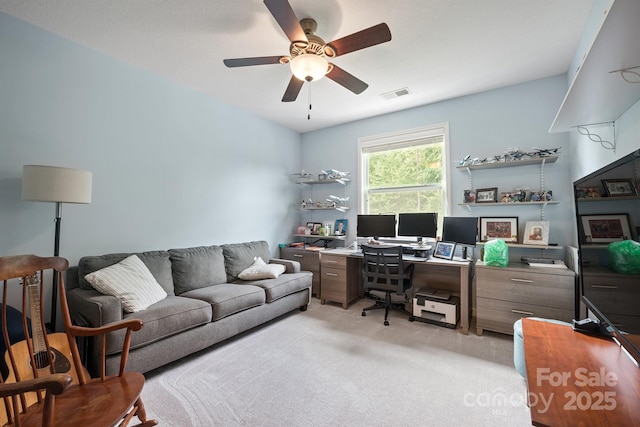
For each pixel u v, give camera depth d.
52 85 2.27
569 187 2.88
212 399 1.81
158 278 2.62
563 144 2.92
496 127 3.24
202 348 2.32
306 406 1.75
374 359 2.31
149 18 2.09
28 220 2.16
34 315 1.56
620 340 1.14
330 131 4.59
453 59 2.63
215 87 3.24
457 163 3.42
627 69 1.26
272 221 4.34
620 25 0.96
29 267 1.31
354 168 4.33
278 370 2.15
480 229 3.24
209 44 2.41
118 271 2.24
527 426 1.57
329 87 3.18
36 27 2.19
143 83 2.84
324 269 3.79
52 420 0.92
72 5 1.96
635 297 1.03
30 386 0.88
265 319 2.91
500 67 2.77
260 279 3.25
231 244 3.57
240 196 3.85
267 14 2.05
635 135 1.59
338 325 3.04
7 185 2.07
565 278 2.43
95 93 2.51
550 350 1.24
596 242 1.36
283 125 4.54
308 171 4.83
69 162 2.36
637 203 1.00
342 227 4.31
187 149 3.23
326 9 1.98
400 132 3.89
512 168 3.15
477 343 2.60
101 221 2.55
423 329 2.94
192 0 1.91
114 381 1.33
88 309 1.91
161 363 2.06
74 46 2.39
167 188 3.04
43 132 2.23
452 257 3.11
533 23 2.14
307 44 1.88
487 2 1.93
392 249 3.07
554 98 2.95
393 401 1.79
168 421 1.62
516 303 2.61
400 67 2.76
